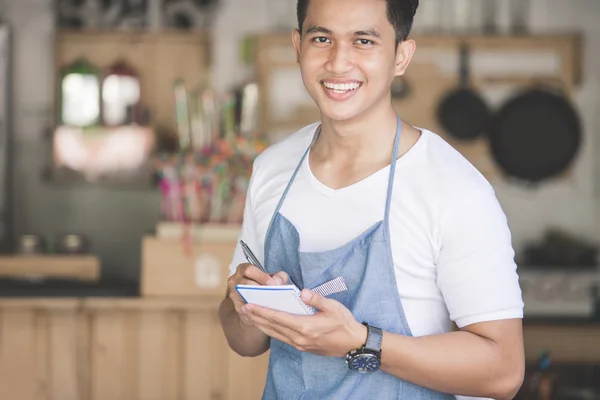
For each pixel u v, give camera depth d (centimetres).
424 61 533
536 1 539
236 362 376
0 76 521
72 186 539
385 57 165
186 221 382
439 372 161
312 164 180
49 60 531
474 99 533
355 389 171
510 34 532
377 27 162
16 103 531
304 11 167
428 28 537
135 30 527
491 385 163
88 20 528
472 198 164
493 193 169
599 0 538
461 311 165
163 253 376
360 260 170
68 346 372
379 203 170
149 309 373
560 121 538
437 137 175
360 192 172
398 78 532
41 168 534
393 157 171
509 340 163
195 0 531
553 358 463
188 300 373
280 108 531
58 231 538
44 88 531
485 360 161
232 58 535
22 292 368
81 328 372
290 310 158
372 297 169
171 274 376
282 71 531
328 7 162
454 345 161
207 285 377
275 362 182
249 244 194
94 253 541
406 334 169
